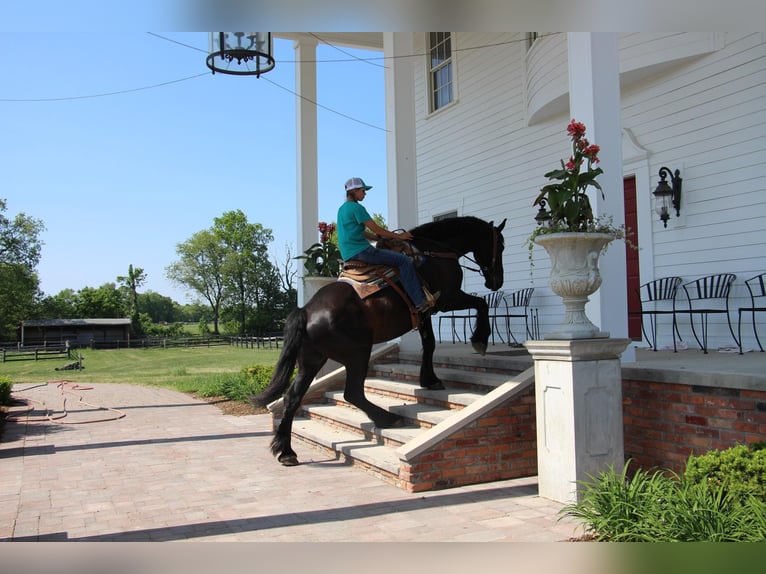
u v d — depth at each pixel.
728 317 6.77
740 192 7.38
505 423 5.58
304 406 8.34
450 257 6.61
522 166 11.08
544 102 9.58
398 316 6.18
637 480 4.00
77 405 11.84
